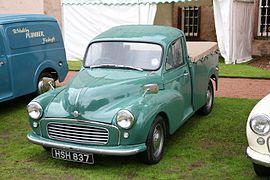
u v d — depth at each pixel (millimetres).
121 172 5277
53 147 5336
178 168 5410
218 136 6730
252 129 4574
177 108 5977
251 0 16734
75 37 15875
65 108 5340
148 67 5988
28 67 8461
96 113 5168
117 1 14945
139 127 5090
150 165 5484
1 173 5301
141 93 5555
